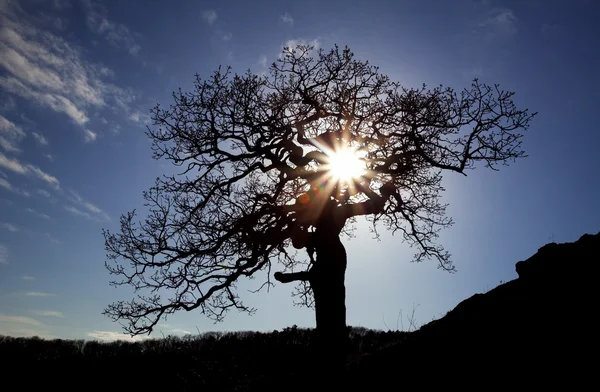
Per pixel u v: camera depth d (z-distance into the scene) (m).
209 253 14.65
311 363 13.61
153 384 15.98
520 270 12.97
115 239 14.88
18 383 17.30
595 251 11.65
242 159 15.77
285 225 15.50
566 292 10.61
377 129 15.64
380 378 10.57
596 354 8.17
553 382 7.89
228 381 14.40
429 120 15.50
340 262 14.64
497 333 10.26
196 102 15.89
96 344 25.77
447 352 10.41
